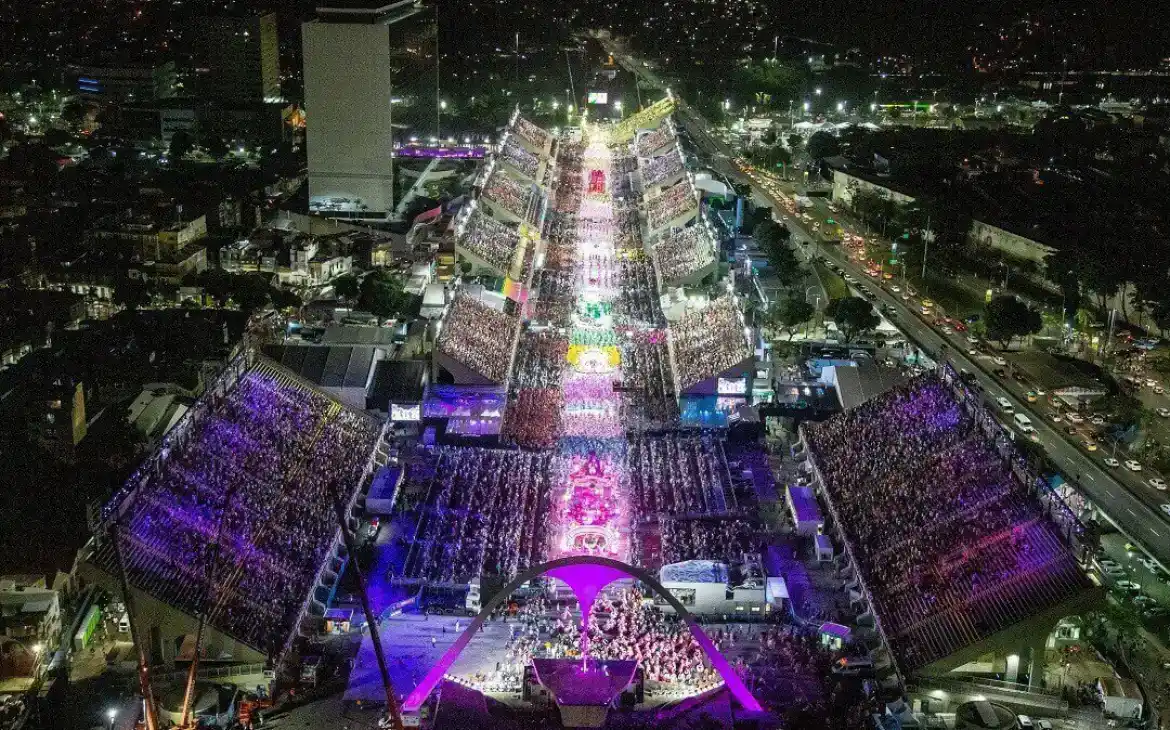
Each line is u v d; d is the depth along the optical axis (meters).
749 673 178.00
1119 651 183.12
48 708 164.88
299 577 190.88
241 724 165.00
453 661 175.50
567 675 169.75
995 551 184.88
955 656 171.25
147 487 189.75
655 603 194.88
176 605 172.62
